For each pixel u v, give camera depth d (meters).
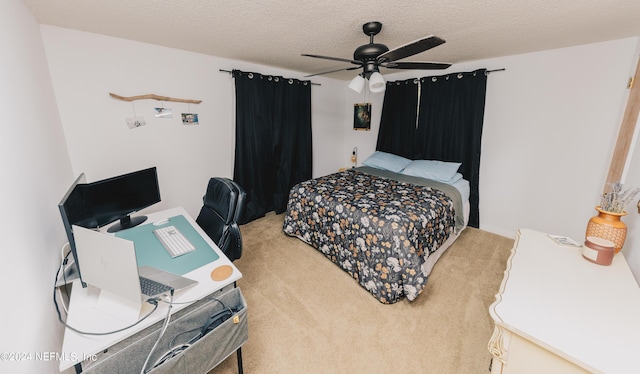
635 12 1.59
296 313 1.83
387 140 3.92
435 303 1.93
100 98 2.17
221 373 1.39
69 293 1.26
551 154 2.61
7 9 1.18
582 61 2.32
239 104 3.04
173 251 1.40
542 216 2.76
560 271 1.17
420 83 3.40
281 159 3.70
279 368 1.43
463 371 1.41
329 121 4.36
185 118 2.72
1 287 0.76
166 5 1.54
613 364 0.72
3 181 0.88
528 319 0.88
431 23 1.77
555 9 1.55
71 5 1.54
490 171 3.05
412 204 2.26
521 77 2.67
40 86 1.61
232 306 1.23
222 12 1.63
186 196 2.87
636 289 1.04
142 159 2.48
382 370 1.42
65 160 1.93
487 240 2.91
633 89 1.98
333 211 2.36
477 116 2.95
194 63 2.68
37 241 1.10
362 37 2.09
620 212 1.27
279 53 2.65
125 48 2.23
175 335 1.07
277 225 3.31
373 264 1.99
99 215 1.62
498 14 1.62
